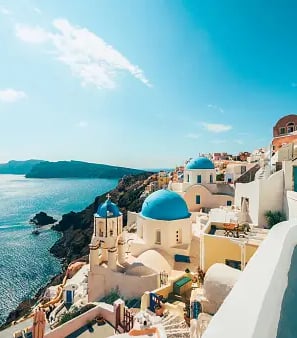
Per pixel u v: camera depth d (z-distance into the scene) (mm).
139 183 103250
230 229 18297
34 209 150750
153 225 25484
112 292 21969
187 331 12406
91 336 15055
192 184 38625
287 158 22688
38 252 73625
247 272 3760
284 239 5094
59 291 33094
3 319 38000
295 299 3527
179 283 18875
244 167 42250
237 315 2707
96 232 24422
